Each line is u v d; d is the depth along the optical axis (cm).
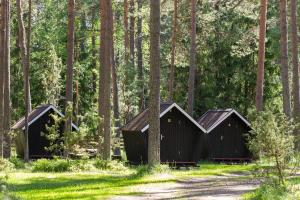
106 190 1911
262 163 2900
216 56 5212
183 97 5234
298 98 3284
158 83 2538
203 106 5175
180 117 3269
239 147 3672
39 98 5525
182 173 2627
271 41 4984
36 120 3953
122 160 3475
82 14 5478
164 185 2114
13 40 5566
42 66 5578
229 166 3177
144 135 3098
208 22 4800
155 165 2503
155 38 2533
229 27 5097
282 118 1873
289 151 1794
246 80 5297
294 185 1819
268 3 4825
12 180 2195
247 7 4300
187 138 3284
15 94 5494
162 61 5391
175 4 4266
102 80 3331
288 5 4569
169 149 3234
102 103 3309
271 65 5284
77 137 2897
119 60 5656
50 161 2861
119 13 5469
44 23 5953
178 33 4744
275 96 5356
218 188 2038
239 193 1869
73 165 2755
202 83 5203
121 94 5212
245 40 4266
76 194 1789
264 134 1788
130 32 4959
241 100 5391
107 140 2955
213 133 3616
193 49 4009
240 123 3684
